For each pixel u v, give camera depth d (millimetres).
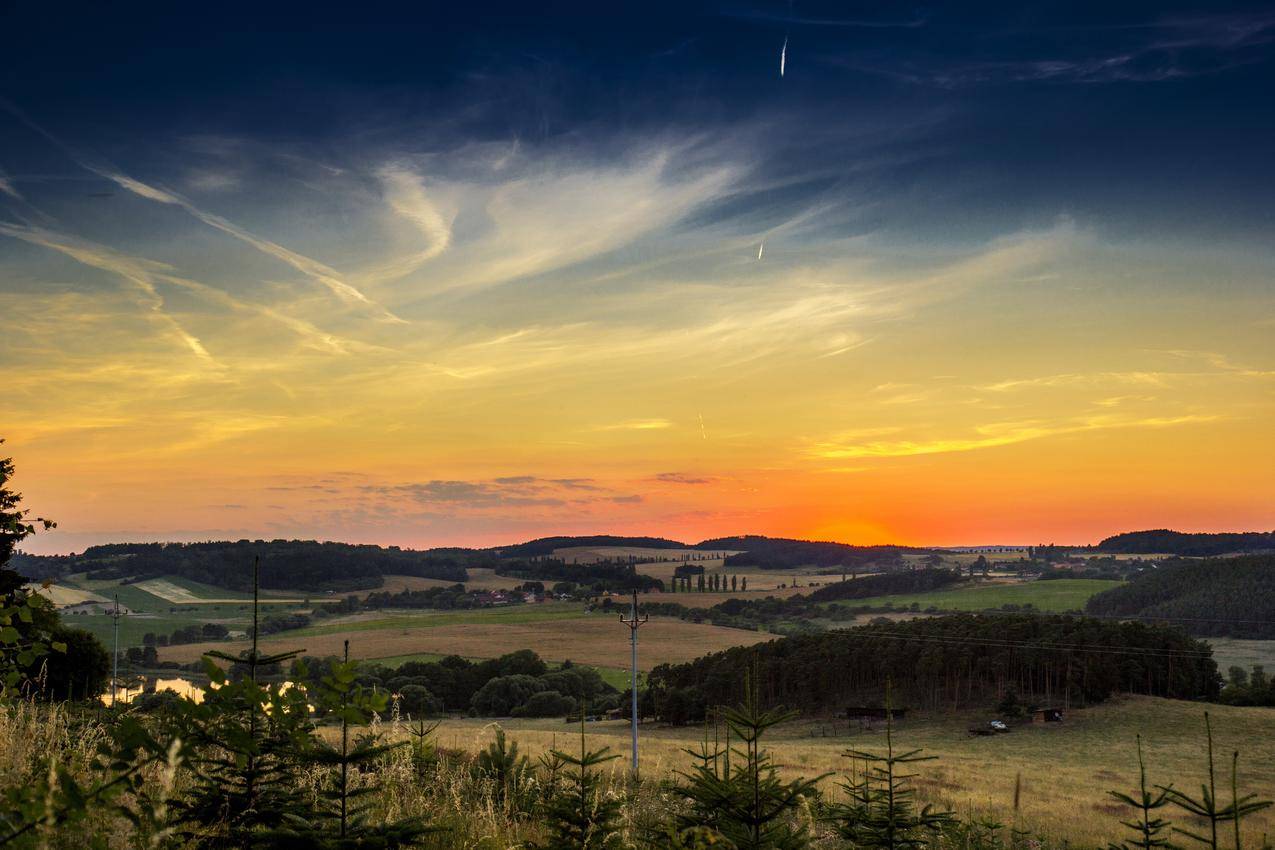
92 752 4895
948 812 7059
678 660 145125
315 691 4078
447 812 6539
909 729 92750
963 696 103938
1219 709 89688
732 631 181625
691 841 5652
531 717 111562
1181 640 106562
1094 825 27609
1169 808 36125
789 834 5773
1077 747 76375
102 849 3523
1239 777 57656
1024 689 103875
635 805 7137
